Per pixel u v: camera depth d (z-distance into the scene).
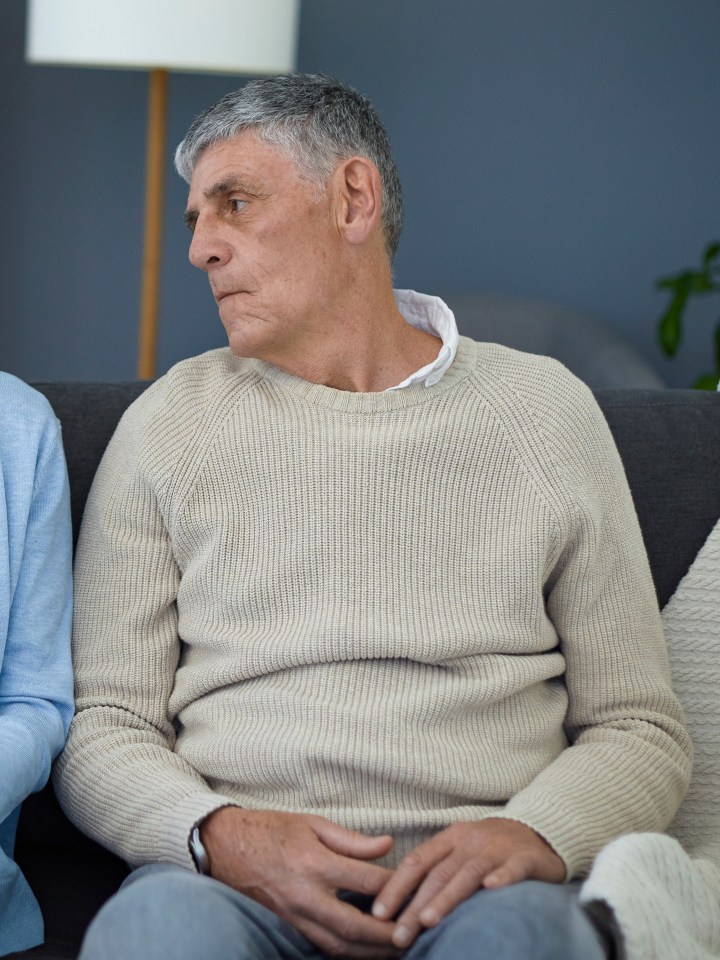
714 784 1.46
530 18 3.69
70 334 3.82
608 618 1.39
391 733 1.29
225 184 1.39
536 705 1.37
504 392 1.42
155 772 1.29
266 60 2.83
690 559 1.55
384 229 1.47
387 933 1.12
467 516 1.37
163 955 0.97
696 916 1.09
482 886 1.10
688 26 3.67
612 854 1.06
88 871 1.45
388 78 3.71
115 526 1.43
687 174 3.72
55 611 1.39
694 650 1.50
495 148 3.74
